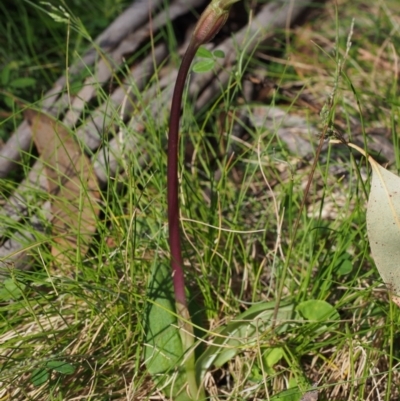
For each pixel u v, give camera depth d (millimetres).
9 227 627
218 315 603
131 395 557
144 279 599
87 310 590
